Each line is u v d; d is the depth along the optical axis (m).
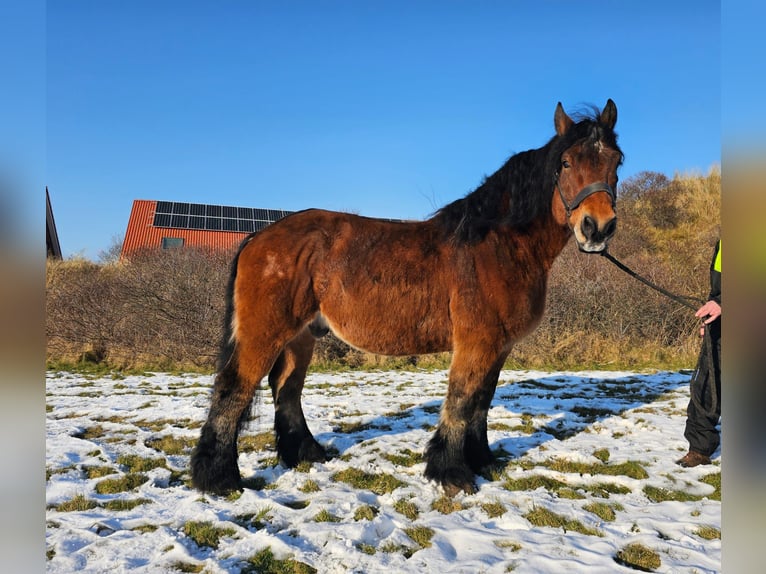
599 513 3.37
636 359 11.11
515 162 3.80
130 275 11.81
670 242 17.02
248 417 3.71
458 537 3.00
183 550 2.79
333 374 9.64
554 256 3.86
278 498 3.52
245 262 3.63
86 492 3.62
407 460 4.29
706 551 2.88
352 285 3.60
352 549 2.82
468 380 3.58
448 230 3.73
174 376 9.45
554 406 6.34
